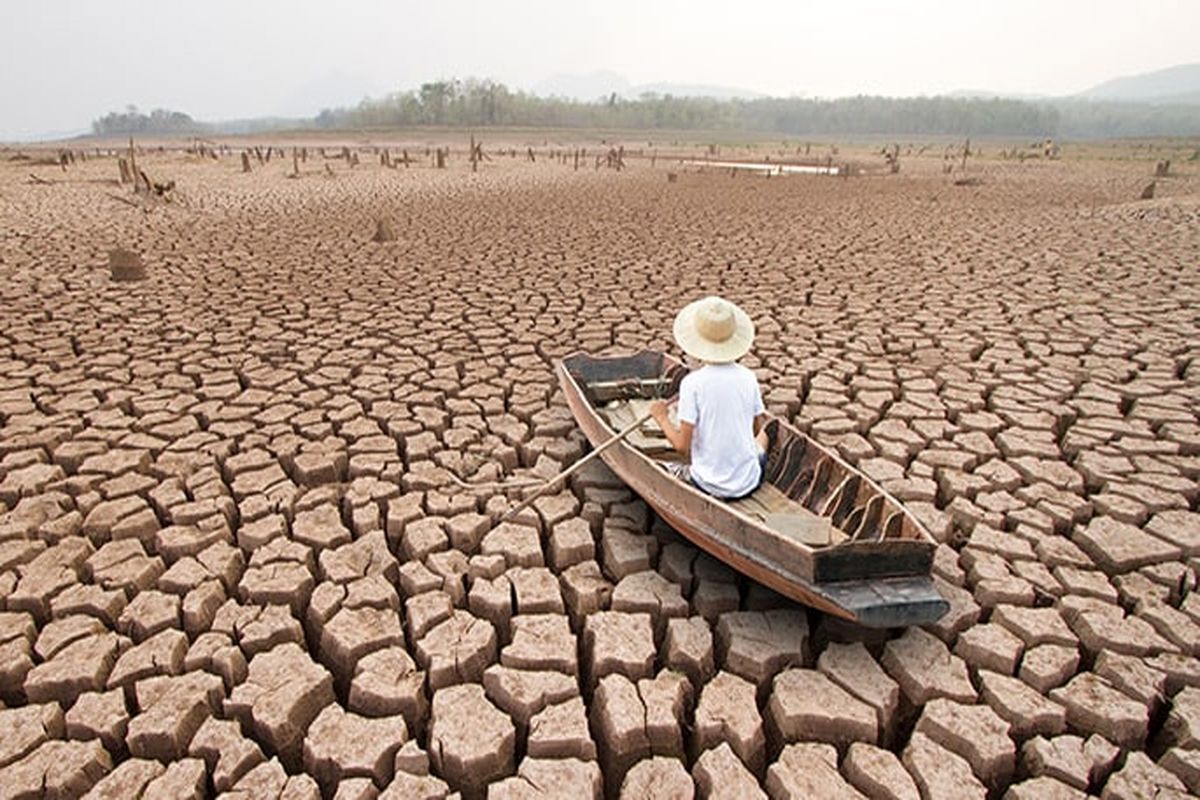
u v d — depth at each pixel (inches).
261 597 158.1
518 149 2488.9
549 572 169.9
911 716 137.6
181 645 144.1
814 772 119.3
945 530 186.1
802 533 150.0
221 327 346.9
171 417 244.5
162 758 123.2
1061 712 130.7
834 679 138.2
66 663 137.4
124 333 334.6
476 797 120.3
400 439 237.6
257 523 184.9
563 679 136.6
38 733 122.6
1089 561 173.0
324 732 124.6
